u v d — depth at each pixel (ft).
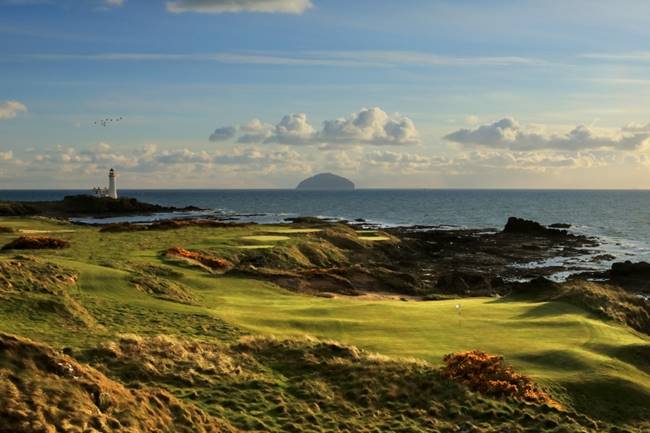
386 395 66.85
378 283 166.81
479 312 109.09
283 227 297.53
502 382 69.92
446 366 74.38
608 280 204.74
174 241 215.10
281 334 89.30
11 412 41.14
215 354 73.51
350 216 581.94
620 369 78.02
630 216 596.70
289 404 61.52
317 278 157.38
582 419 65.05
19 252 162.09
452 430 60.44
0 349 48.29
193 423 51.90
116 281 113.91
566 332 94.07
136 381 60.44
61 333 77.30
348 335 91.45
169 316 95.14
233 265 174.29
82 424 43.29
